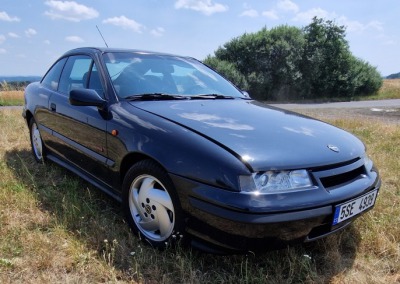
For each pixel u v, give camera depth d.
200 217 2.08
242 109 2.93
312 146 2.29
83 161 3.19
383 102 20.84
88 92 2.81
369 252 2.54
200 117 2.55
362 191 2.30
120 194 2.75
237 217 1.91
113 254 2.27
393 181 3.92
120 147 2.60
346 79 26.02
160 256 2.35
